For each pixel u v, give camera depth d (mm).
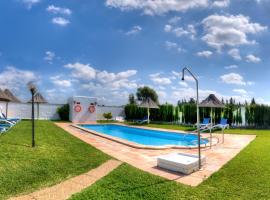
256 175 6203
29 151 8367
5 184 5250
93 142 11258
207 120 19484
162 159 6945
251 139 13422
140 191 5012
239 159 7988
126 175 6062
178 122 24812
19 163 6801
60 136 12711
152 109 27094
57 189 5117
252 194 4945
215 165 7340
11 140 10484
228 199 4691
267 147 10508
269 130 19297
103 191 4992
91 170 6477
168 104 26141
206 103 12664
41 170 6297
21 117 26109
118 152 9008
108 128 22609
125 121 28484
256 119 21250
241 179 5891
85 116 25609
